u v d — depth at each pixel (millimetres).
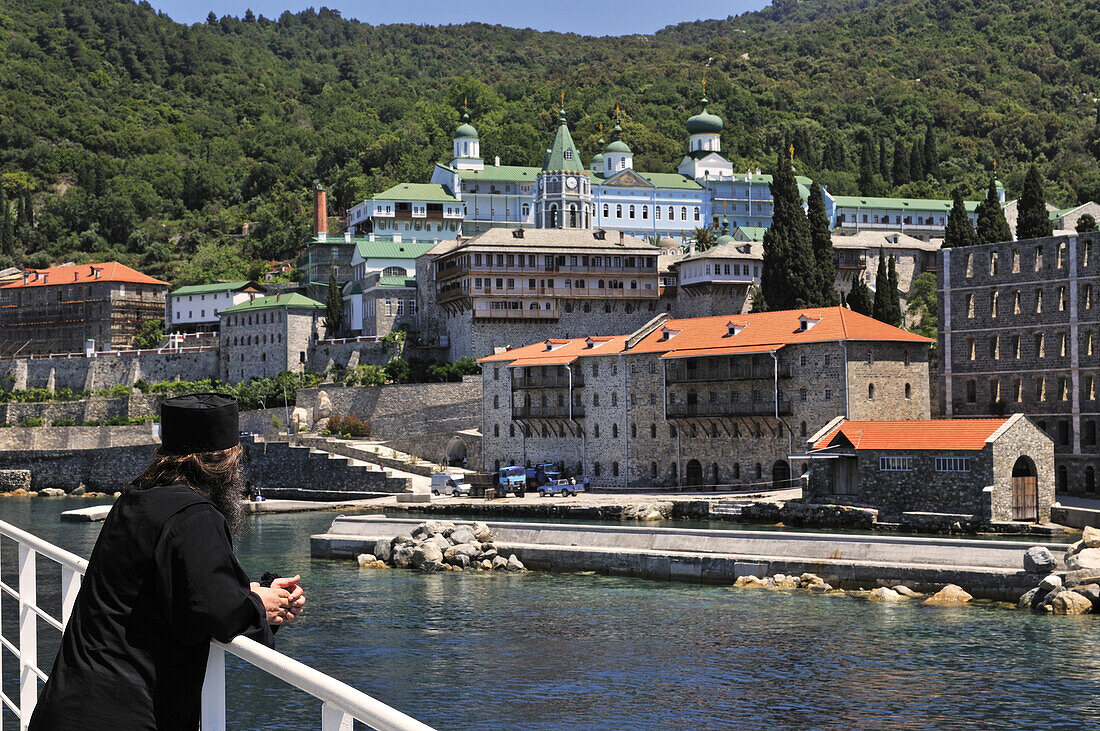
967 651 47312
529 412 136125
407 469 139250
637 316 171375
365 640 51250
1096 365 105875
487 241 166125
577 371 132750
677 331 127000
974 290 115500
